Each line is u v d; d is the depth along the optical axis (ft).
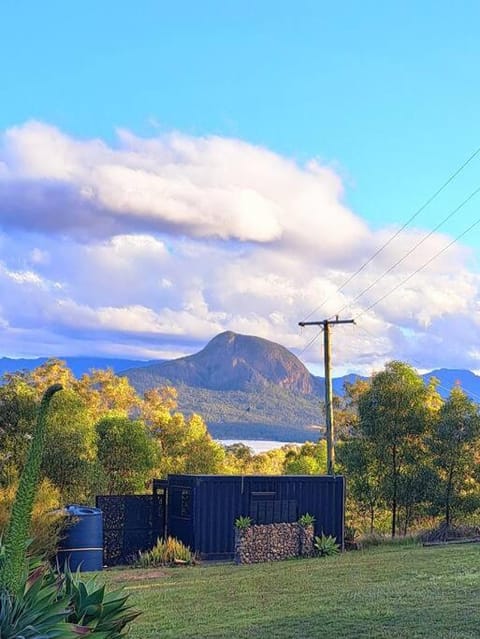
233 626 42.39
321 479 92.68
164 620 45.55
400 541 94.73
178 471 182.50
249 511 88.69
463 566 63.87
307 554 86.99
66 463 104.68
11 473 92.73
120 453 131.03
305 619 43.16
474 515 103.30
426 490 103.19
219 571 72.84
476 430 101.60
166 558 81.92
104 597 23.15
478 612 42.83
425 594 49.88
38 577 20.36
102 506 89.25
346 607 46.37
